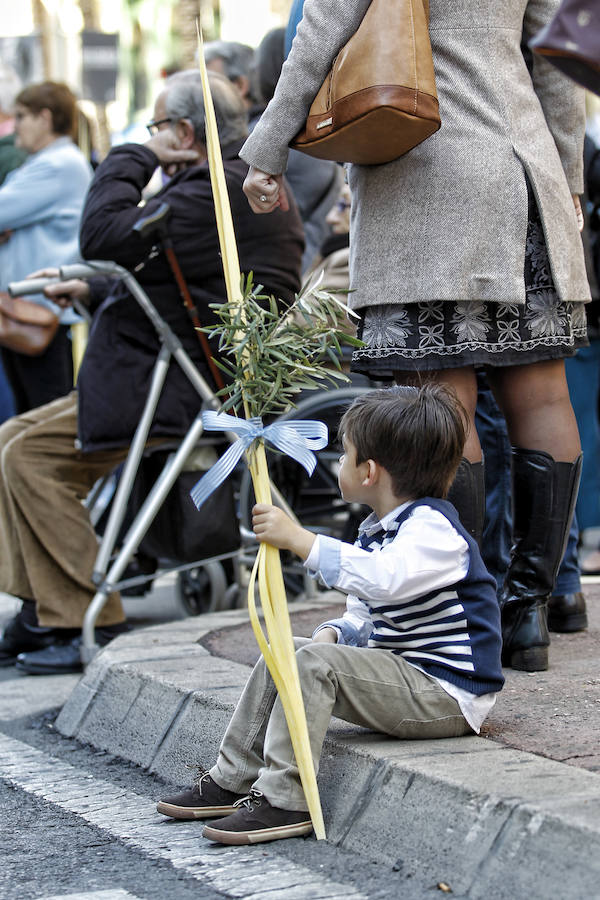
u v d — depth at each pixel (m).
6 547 5.55
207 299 5.30
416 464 3.07
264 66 6.66
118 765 3.88
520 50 3.73
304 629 4.54
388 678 3.02
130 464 5.30
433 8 3.56
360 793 2.93
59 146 6.95
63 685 5.19
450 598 3.06
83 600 5.49
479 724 3.11
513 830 2.52
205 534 5.57
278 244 5.41
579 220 3.99
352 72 3.33
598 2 2.46
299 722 2.90
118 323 5.34
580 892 2.32
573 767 2.79
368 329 3.67
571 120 3.82
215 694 3.66
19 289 5.50
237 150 5.43
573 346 3.74
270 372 3.01
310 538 2.97
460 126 3.51
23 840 3.15
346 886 2.64
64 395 6.88
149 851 2.99
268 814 2.95
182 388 5.38
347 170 3.80
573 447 3.81
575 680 3.64
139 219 5.15
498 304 3.58
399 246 3.54
